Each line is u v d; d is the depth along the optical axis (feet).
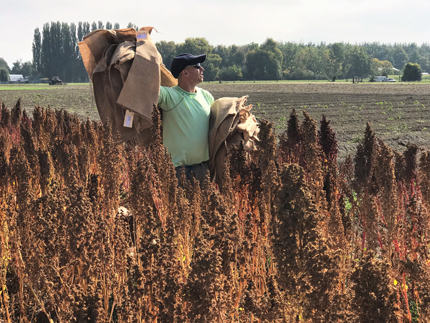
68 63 504.02
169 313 5.49
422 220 8.36
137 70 12.97
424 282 6.10
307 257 5.04
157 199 10.63
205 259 5.19
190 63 14.52
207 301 5.18
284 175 5.26
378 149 9.86
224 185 10.63
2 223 8.63
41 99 120.78
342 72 500.33
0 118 21.44
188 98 14.53
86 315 5.19
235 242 6.64
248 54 458.09
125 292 6.64
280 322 5.18
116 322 7.98
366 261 4.96
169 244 6.18
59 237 6.81
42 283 6.62
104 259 6.70
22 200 7.63
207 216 7.60
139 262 6.80
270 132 9.97
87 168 12.55
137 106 13.00
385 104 93.76
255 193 10.19
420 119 64.13
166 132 14.65
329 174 10.12
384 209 8.38
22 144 13.47
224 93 151.23
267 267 9.64
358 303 4.99
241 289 6.75
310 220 5.18
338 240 8.03
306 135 9.97
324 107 89.15
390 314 4.77
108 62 13.47
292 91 164.14
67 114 18.69
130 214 11.27
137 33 13.70
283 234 5.23
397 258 8.41
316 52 510.17
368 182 9.78
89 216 6.66
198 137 14.48
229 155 11.45
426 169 8.58
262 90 178.50
